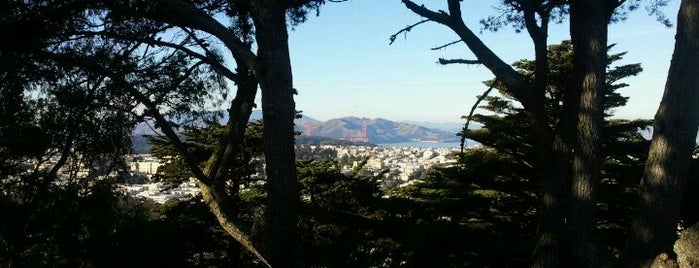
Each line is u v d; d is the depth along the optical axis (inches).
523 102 282.7
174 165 496.1
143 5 276.2
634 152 560.7
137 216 413.1
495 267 529.0
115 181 331.9
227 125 281.7
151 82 287.4
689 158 224.1
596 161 254.1
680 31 222.4
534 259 279.6
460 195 616.4
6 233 288.8
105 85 276.4
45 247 315.9
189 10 240.1
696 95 220.7
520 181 578.9
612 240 525.7
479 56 284.0
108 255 353.1
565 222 263.4
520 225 605.9
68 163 304.0
